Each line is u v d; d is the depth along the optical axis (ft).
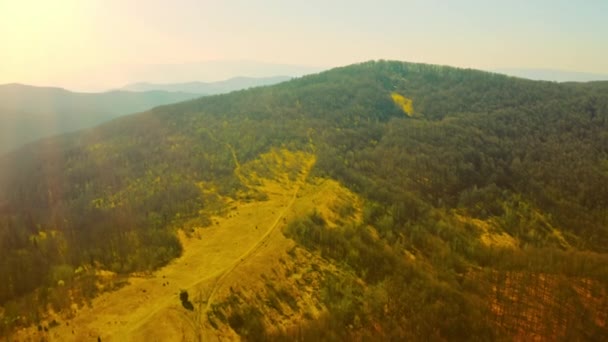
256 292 407.23
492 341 377.09
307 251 479.82
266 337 356.18
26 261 475.31
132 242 495.41
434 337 370.94
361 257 479.00
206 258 457.68
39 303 375.04
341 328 374.84
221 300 384.27
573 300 443.73
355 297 422.82
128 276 420.36
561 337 393.29
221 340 346.33
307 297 418.92
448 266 513.86
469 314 403.54
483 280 485.56
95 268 447.42
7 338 330.54
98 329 338.54
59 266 442.91
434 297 421.59
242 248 478.18
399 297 417.28
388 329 380.37
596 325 412.77
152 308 365.81
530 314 426.51
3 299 402.11
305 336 354.54
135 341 326.85
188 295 383.04
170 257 460.55
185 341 335.88
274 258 457.27
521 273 498.69
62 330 338.13
